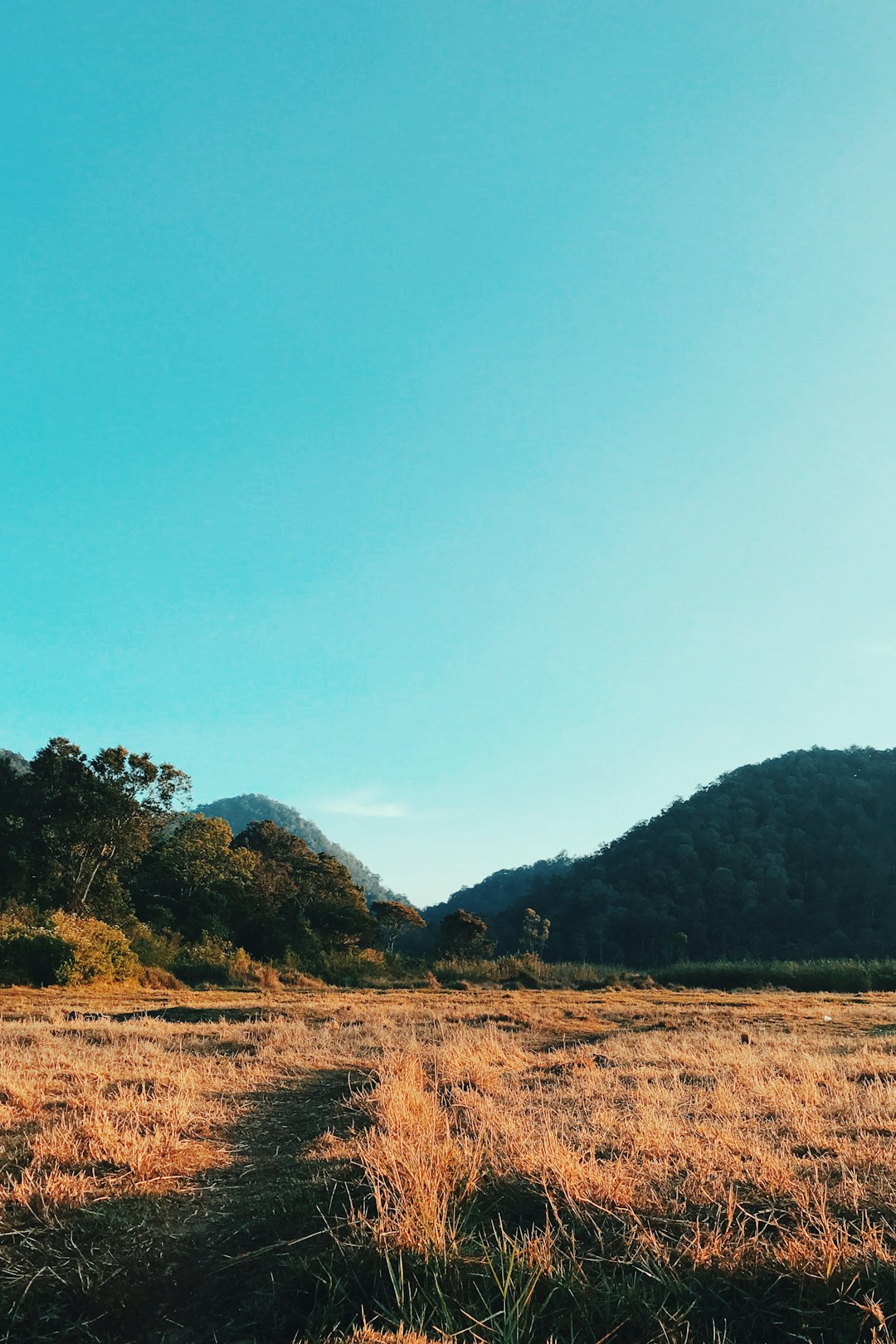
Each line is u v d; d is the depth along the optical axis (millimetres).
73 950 29531
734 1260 4684
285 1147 7547
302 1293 4664
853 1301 4328
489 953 69562
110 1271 4836
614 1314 4391
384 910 76875
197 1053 13461
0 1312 4438
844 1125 7777
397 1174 5598
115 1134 7039
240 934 56594
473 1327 4254
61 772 45938
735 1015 24969
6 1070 9820
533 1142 6609
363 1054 13688
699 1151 6422
